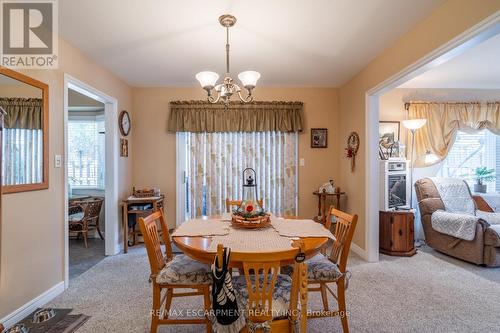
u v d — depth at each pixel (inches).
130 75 140.4
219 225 80.1
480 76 147.9
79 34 96.4
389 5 79.8
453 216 130.7
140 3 78.3
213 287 51.6
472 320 79.3
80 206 163.0
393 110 167.2
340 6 80.3
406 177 149.5
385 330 74.5
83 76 112.0
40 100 88.0
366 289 98.3
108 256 135.1
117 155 140.9
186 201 162.1
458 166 171.5
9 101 76.7
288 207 162.9
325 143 164.2
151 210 146.1
